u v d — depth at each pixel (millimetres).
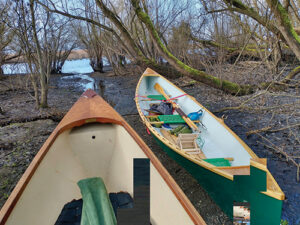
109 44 12891
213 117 4543
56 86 11633
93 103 4051
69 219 2410
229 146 3840
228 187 2783
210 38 11344
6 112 6996
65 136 3219
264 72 8844
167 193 2152
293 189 3432
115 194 2879
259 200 2455
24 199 2037
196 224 1689
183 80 10719
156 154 4660
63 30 14305
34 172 2301
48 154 2689
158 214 2287
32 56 7312
